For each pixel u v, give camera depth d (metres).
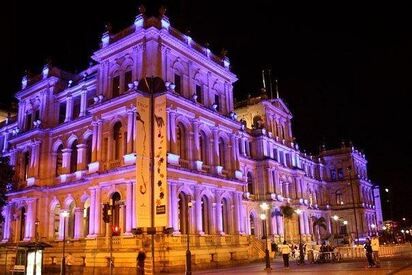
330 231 102.56
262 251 53.72
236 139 54.94
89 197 47.66
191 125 47.09
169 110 43.44
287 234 76.25
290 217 69.06
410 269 29.58
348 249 48.41
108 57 48.25
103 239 42.06
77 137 52.16
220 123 52.12
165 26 46.12
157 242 38.28
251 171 71.56
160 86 35.44
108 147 45.00
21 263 32.19
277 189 73.50
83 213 48.62
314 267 36.78
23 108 61.59
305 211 85.56
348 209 104.25
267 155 74.50
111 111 45.31
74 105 55.47
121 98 43.88
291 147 85.31
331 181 108.25
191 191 44.53
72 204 51.38
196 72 50.56
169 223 40.22
